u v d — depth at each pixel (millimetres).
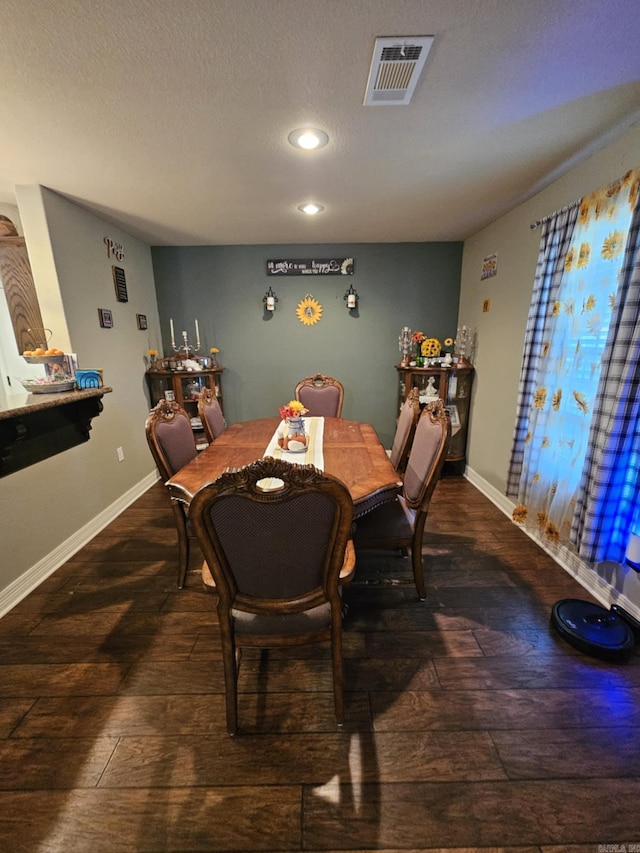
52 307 2400
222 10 1036
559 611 1759
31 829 1054
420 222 3051
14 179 2152
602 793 1120
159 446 1852
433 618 1817
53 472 2273
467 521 2762
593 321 1909
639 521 1669
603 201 1809
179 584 2047
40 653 1633
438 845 1010
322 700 1415
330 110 1513
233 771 1184
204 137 1700
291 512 1024
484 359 3266
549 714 1354
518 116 1582
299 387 3438
